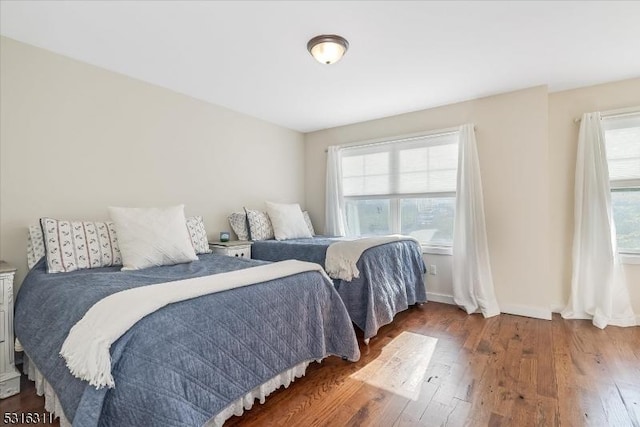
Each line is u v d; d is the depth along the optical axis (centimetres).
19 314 171
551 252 309
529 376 188
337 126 423
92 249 211
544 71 262
